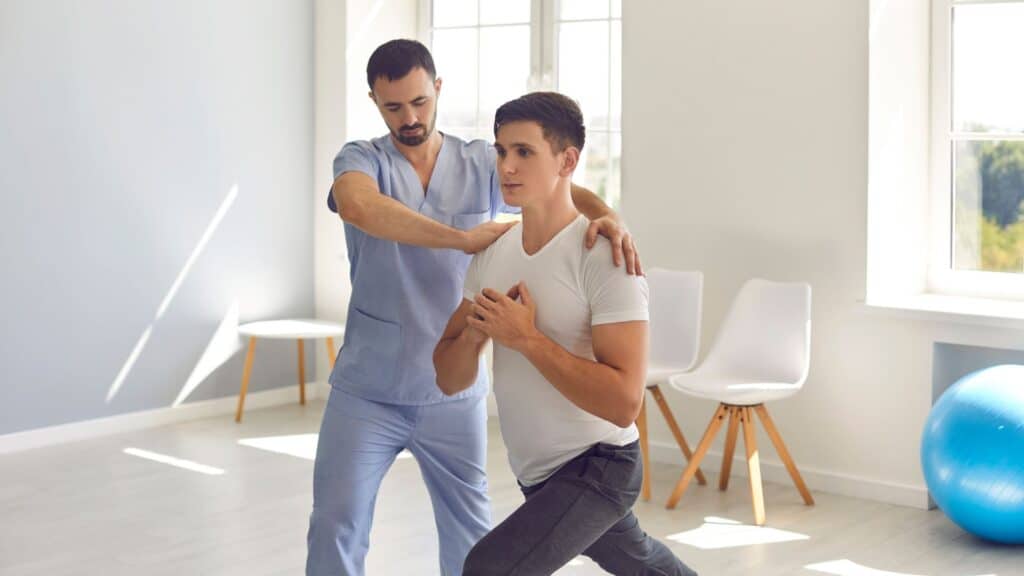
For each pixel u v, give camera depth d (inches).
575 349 105.6
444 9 280.8
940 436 178.2
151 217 259.8
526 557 102.7
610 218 107.0
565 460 107.0
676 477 220.7
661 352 217.0
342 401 131.5
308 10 284.8
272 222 282.0
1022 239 209.9
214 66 268.1
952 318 196.1
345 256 285.4
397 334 130.4
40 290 243.6
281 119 281.6
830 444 212.4
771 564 174.1
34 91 239.5
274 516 196.7
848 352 209.5
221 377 275.3
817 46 210.2
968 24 213.2
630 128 231.8
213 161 269.6
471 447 135.0
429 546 182.2
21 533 188.2
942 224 217.9
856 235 207.9
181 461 232.5
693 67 223.8
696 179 225.0
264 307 282.0
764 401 198.7
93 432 253.0
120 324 256.5
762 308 208.7
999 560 175.2
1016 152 209.6
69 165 245.8
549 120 103.0
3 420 239.9
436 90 128.0
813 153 211.8
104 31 249.0
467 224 134.5
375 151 130.6
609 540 112.7
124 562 174.9
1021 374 178.7
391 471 225.1
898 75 211.3
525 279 106.3
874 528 191.3
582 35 257.9
